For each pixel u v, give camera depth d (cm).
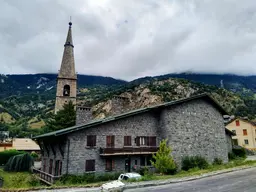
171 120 2811
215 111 3341
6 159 4362
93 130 2430
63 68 5688
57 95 5472
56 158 2478
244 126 6100
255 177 1686
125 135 2617
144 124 2789
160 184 1596
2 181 2180
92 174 2297
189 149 2841
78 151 2295
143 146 2712
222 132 3334
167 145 2709
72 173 2211
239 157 3950
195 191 1291
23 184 2067
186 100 2953
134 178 1808
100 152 2394
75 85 5697
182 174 2100
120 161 2511
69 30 6091
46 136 2428
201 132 3038
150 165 2688
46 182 2214
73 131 2302
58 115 5012
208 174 1939
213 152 3088
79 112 3031
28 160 3569
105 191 1426
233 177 1748
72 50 5969
